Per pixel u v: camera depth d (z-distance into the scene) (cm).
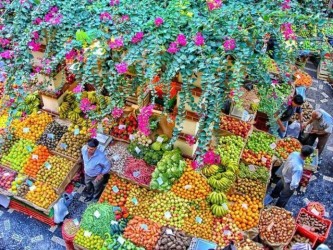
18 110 802
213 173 742
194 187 729
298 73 998
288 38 608
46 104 862
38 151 791
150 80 600
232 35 572
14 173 775
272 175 843
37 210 748
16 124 830
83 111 806
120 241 666
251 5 621
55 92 827
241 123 843
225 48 562
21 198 737
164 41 588
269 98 735
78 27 642
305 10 661
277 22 591
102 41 618
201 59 567
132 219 700
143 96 700
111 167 773
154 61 586
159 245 661
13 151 792
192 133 746
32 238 743
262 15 584
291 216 717
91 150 715
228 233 683
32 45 673
